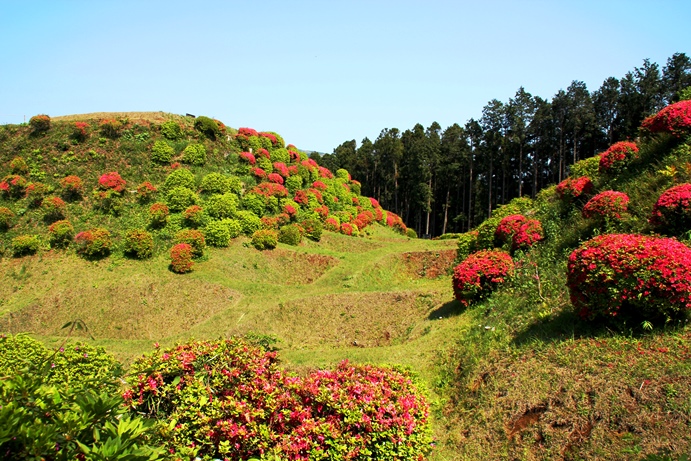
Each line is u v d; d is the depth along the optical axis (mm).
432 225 59625
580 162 18344
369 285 21828
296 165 36500
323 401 6270
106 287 19047
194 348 6688
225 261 22844
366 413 6156
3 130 28297
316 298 17938
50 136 28031
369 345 15297
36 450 2955
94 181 25625
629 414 6195
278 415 5906
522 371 8125
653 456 4430
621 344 7469
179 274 20328
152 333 17469
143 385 5902
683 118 12664
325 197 35281
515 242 14820
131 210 24406
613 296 7621
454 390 9336
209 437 5480
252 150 33562
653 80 37219
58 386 4715
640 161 13570
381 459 5984
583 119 40312
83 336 17031
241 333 16062
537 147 45812
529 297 10945
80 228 22500
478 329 11031
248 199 27938
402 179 56844
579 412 6629
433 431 8219
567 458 6195
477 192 52281
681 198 9438
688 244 8938
